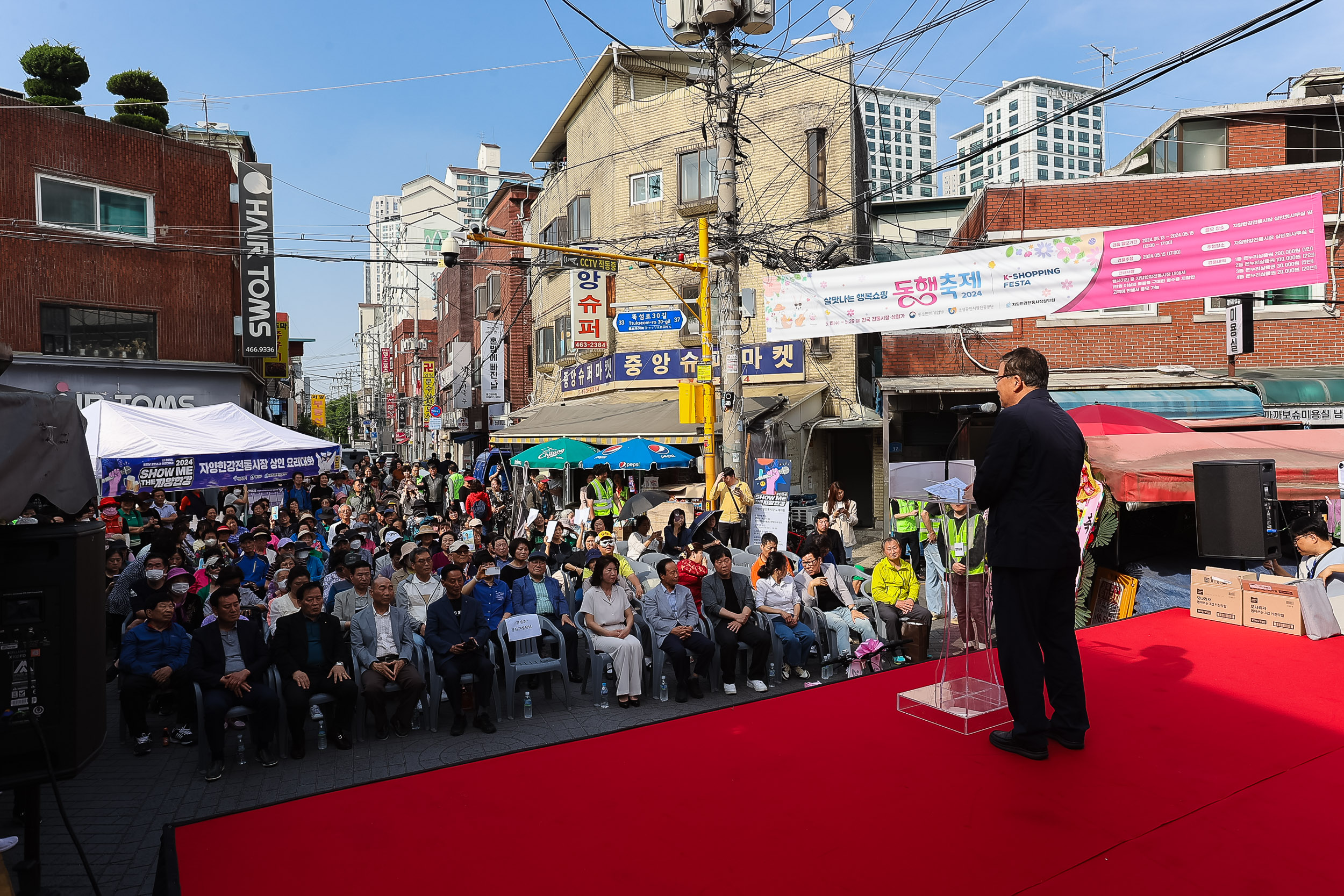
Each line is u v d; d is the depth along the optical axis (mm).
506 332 33531
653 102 22953
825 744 3305
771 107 20984
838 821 2646
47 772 3713
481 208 74312
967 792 2820
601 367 23125
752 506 12867
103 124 19797
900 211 25641
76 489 4031
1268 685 3861
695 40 13086
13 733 3682
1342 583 5098
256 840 2650
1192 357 15594
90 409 14445
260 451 14922
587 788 2965
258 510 14109
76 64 20719
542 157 30281
